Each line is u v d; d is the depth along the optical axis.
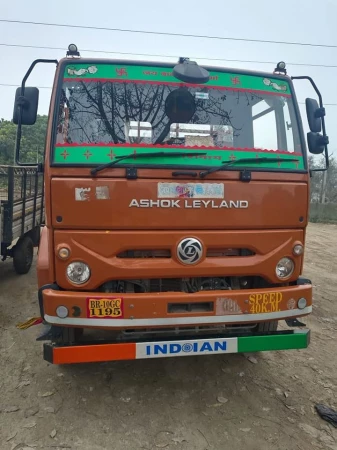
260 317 3.05
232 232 3.07
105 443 2.80
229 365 3.95
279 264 3.21
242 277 3.47
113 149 2.98
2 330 4.67
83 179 2.87
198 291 3.04
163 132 3.15
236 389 3.53
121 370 3.79
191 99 3.28
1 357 4.00
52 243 2.92
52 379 3.60
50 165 2.86
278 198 3.17
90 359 2.85
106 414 3.12
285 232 3.22
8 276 6.95
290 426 3.05
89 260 2.90
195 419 3.10
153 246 2.96
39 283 3.31
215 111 3.31
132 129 3.11
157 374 3.74
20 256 6.86
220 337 3.02
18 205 6.52
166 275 2.98
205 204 3.02
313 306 5.92
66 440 2.81
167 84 3.26
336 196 24.48
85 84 3.14
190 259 2.99
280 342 3.10
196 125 3.22
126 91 3.19
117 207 2.89
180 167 2.97
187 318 2.92
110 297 2.83
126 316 2.86
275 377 3.76
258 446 2.81
